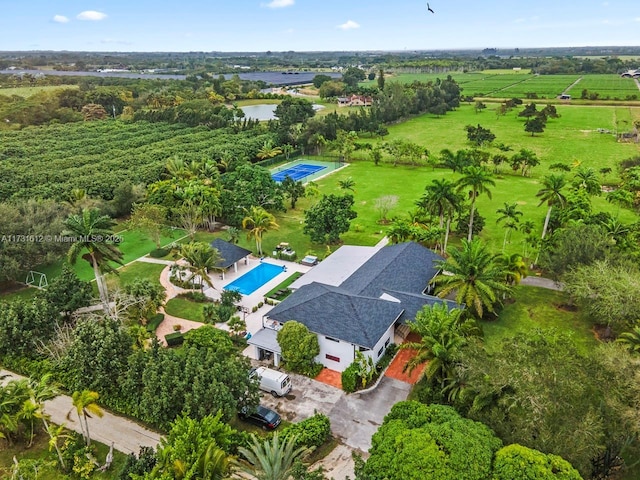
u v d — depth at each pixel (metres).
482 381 29.14
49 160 108.25
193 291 53.50
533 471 22.91
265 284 55.78
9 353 39.78
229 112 161.50
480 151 105.25
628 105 184.12
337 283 50.91
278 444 26.84
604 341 43.22
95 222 44.25
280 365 40.72
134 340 37.62
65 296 44.59
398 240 60.72
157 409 30.41
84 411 30.86
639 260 47.81
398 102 170.88
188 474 24.25
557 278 49.34
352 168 112.00
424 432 25.88
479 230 67.25
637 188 77.69
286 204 85.31
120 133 140.25
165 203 71.12
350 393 37.06
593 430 25.28
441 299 45.06
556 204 60.09
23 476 27.59
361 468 25.72
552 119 163.12
